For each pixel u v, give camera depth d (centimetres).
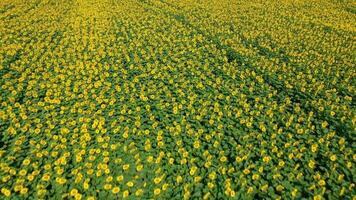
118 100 1234
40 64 1484
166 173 888
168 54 1620
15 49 1631
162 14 2267
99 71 1450
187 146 991
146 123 1100
